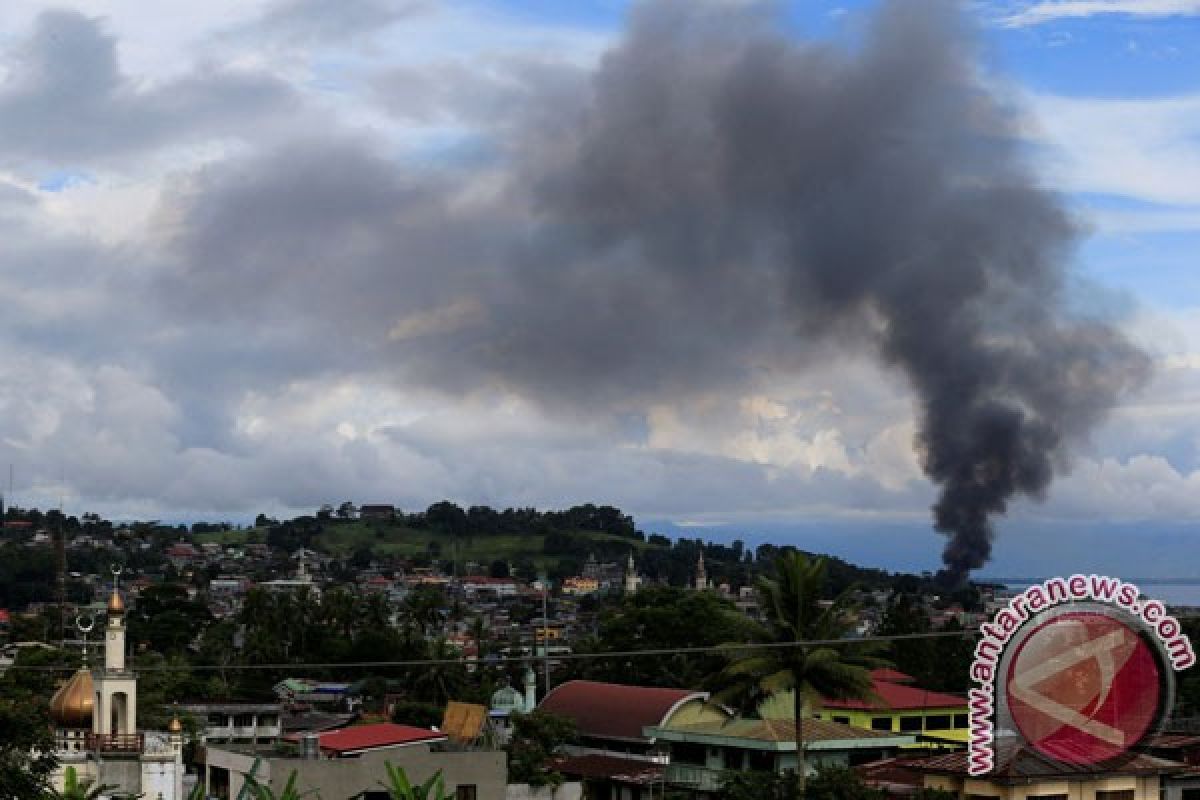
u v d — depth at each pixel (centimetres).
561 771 16950
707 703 16688
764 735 15050
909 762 13525
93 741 11881
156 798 11712
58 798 9744
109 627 12325
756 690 12700
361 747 13600
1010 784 10712
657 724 17425
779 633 12488
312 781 12494
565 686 19525
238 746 14462
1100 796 10844
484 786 13212
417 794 6744
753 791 12506
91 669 12381
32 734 10369
